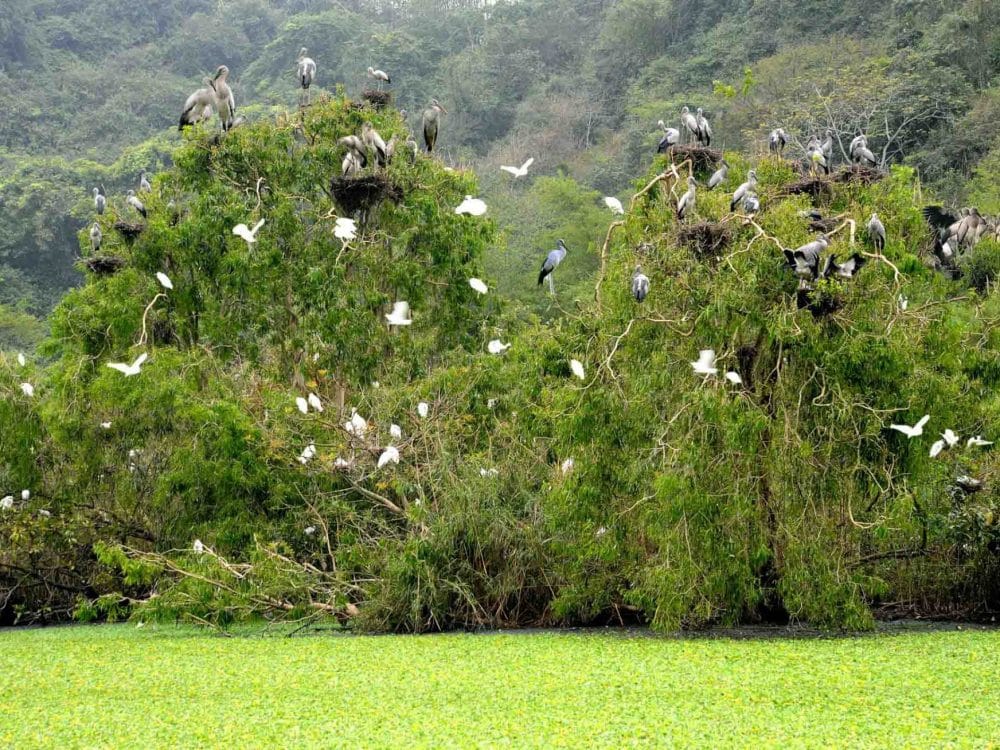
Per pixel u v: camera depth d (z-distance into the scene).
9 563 19.98
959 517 16.44
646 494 15.26
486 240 25.69
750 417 14.45
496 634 15.91
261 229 22.72
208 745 9.38
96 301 22.50
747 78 20.95
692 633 15.35
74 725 10.28
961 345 15.82
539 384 17.31
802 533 14.89
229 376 21.56
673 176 17.05
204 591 16.61
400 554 16.66
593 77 75.69
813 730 9.34
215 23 96.50
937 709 10.12
